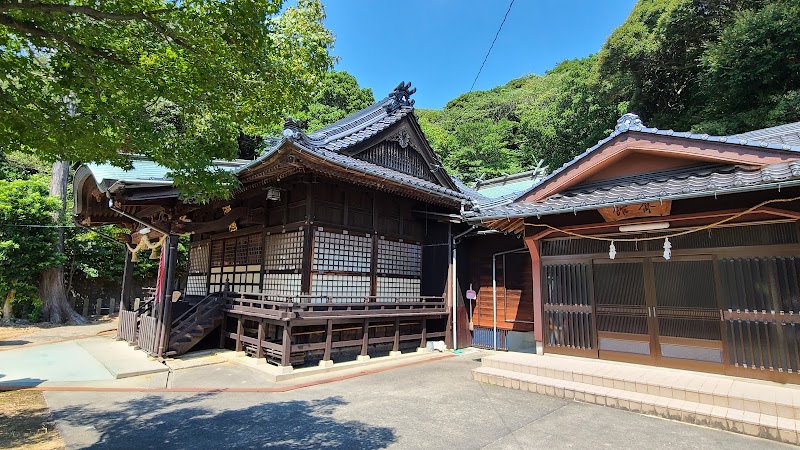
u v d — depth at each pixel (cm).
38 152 399
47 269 1730
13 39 356
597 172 748
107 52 369
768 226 593
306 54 480
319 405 605
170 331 957
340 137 1106
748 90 1683
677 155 643
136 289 2272
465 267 1273
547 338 800
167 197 924
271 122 490
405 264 1187
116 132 393
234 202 1194
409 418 542
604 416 545
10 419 536
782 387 556
